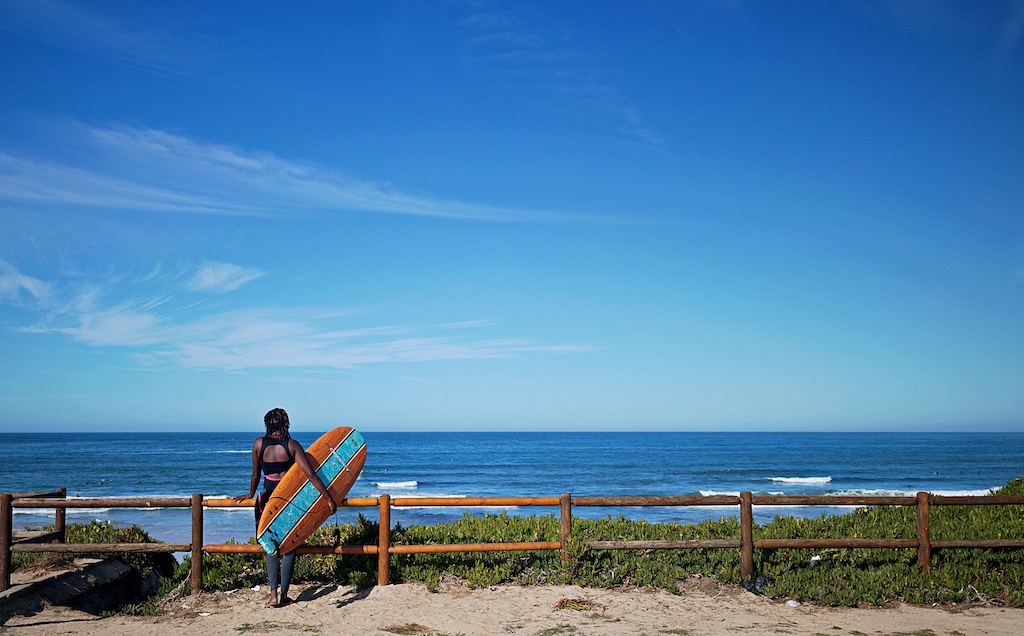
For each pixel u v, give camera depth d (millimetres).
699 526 10219
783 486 54031
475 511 33812
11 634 6961
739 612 7719
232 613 7695
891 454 93438
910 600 8102
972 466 72312
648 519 29828
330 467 8281
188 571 8883
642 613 7641
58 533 9820
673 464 74500
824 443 134625
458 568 8766
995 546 8414
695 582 8586
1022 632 7051
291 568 8008
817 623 7355
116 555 9641
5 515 7867
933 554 8789
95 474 59188
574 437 179125
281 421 8094
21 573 8438
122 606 8703
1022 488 13328
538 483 56750
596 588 8508
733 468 69312
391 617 7488
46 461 72688
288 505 7793
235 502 8242
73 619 7504
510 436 193000
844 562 8977
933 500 8562
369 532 9508
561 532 8758
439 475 63094
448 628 7164
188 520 30094
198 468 64312
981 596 8125
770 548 8867
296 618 7512
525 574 8773
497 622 7332
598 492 50500
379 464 75438
